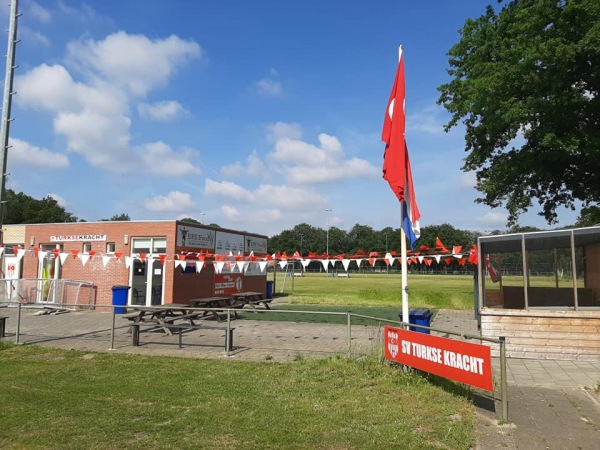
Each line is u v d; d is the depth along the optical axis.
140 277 20.06
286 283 49.38
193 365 8.63
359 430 5.33
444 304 22.58
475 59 26.05
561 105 21.47
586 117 22.83
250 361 9.02
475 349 6.04
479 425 5.67
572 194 27.55
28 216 69.31
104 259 17.80
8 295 19.77
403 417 5.80
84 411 5.92
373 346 9.66
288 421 5.61
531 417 5.98
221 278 23.69
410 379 7.40
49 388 7.04
